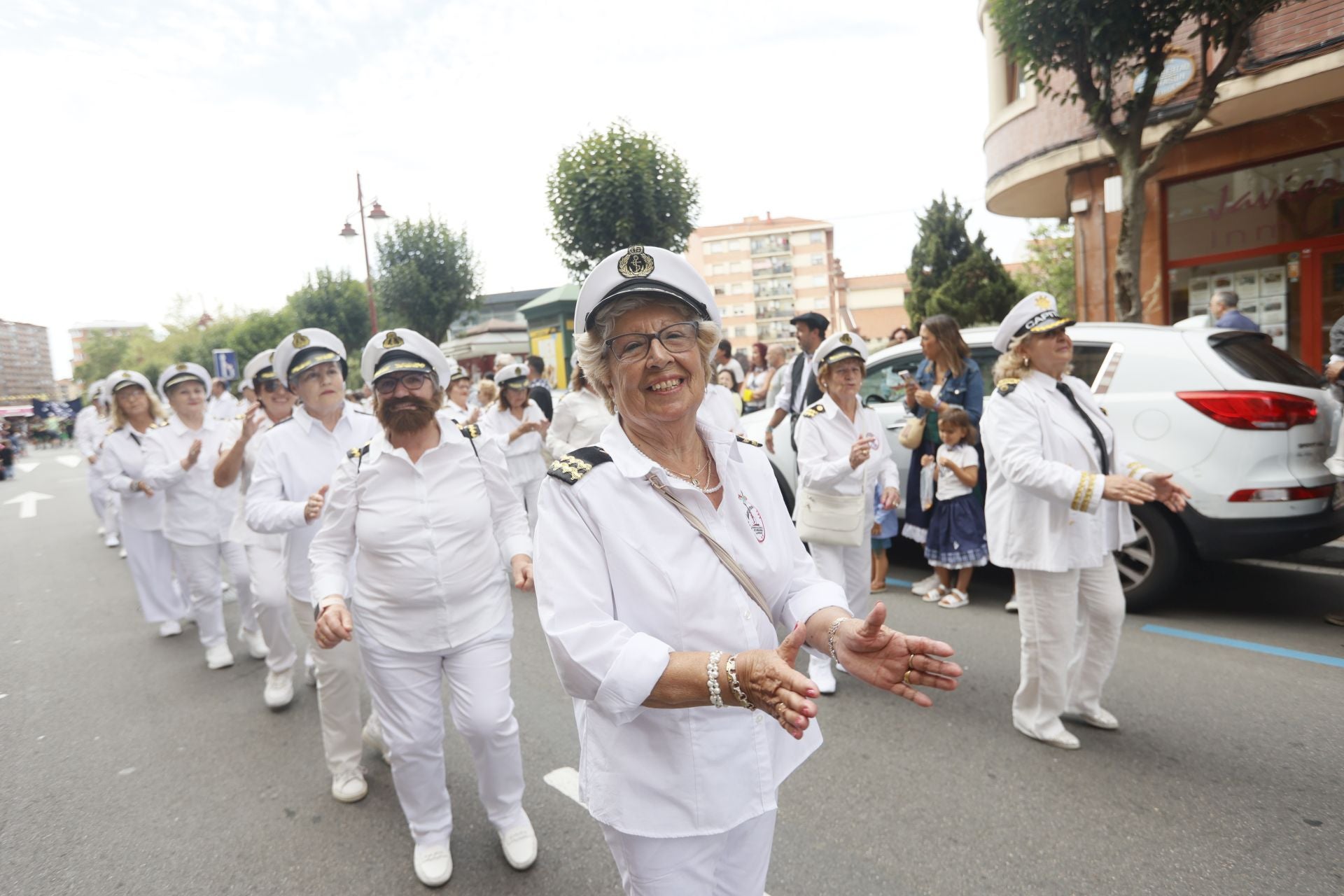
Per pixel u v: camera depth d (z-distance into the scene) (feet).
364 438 11.09
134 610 21.13
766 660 3.89
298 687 14.47
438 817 8.71
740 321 279.49
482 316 159.22
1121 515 10.42
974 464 16.15
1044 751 10.39
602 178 44.09
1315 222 27.99
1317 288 28.19
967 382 16.53
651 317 4.75
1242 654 13.00
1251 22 19.89
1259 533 13.62
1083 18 20.57
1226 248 30.22
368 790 10.63
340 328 107.24
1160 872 7.91
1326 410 14.21
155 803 10.58
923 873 8.11
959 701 12.05
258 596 13.07
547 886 8.37
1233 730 10.59
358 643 8.59
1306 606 15.15
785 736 5.10
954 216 67.15
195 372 16.08
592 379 5.00
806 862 8.38
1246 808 8.87
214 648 15.90
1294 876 7.73
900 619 15.89
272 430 10.71
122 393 17.48
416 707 8.40
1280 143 28.17
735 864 4.94
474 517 8.46
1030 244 68.49
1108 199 24.40
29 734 13.14
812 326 18.40
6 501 51.42
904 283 253.24
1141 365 14.83
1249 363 14.30
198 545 15.55
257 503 10.19
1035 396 10.03
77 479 66.44
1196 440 14.02
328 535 8.52
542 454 22.41
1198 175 30.37
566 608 4.31
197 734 12.74
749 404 35.35
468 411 26.89
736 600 4.59
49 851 9.53
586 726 4.84
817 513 12.09
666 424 4.84
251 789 10.82
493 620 8.59
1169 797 9.16
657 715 4.52
